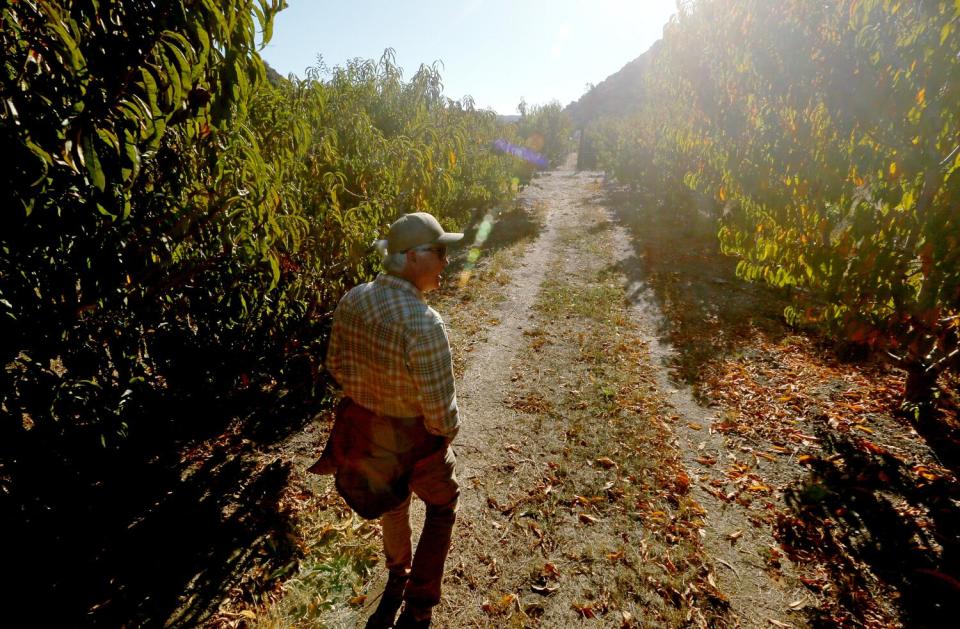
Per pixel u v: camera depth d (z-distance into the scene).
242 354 3.24
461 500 3.05
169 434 3.54
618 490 3.16
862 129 3.19
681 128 6.76
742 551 2.68
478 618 2.27
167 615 2.19
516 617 2.26
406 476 1.87
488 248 10.46
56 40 1.30
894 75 2.92
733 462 3.47
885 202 3.00
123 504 2.85
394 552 2.14
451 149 5.58
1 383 1.81
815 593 2.41
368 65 7.81
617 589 2.43
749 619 2.27
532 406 4.25
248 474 3.20
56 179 1.46
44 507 2.36
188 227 2.14
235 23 1.65
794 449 3.57
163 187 2.10
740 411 4.13
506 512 2.96
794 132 3.87
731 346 5.39
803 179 3.74
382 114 7.50
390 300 1.68
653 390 4.57
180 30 1.54
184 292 2.61
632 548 2.69
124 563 2.45
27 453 2.06
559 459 3.50
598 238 11.34
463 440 3.73
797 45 3.83
